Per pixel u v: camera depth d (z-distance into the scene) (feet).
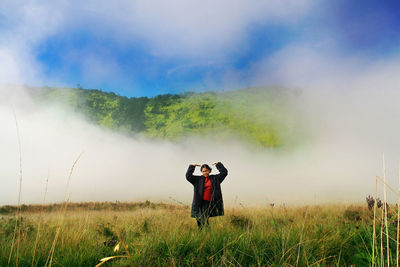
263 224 18.45
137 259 10.93
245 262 10.91
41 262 10.79
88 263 11.05
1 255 11.07
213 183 20.74
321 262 10.78
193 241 13.01
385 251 10.87
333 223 17.79
